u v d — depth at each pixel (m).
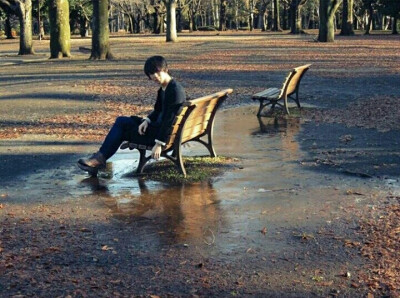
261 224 7.63
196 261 6.87
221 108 14.38
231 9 102.56
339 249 7.04
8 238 7.36
